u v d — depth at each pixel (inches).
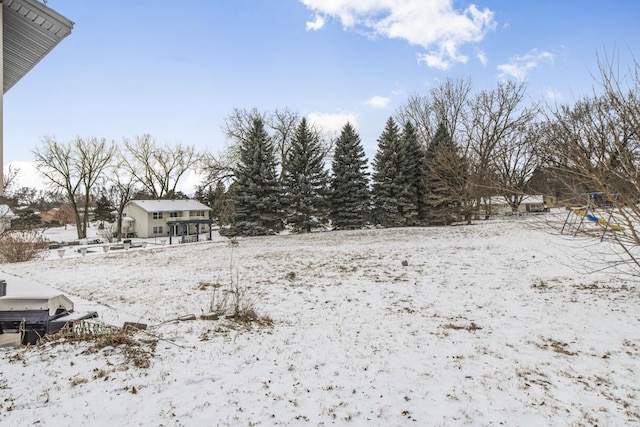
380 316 326.3
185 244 1125.7
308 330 284.8
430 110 1577.3
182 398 163.8
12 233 930.7
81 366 185.0
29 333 262.8
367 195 1315.2
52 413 141.9
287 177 1314.0
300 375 201.3
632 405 175.8
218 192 2370.8
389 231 1102.4
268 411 159.9
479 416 165.8
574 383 198.8
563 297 360.8
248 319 303.3
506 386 195.6
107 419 141.5
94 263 737.6
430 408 171.8
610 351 238.5
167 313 339.9
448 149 1104.8
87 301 393.1
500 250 647.8
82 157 1866.4
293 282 476.1
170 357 210.1
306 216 1293.1
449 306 354.6
